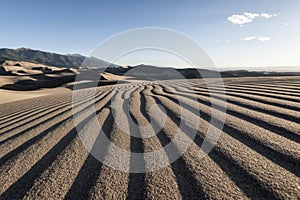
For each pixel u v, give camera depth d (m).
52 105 7.08
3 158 2.89
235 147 2.68
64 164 2.59
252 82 8.87
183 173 2.25
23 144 3.35
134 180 2.20
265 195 1.77
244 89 6.80
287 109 3.90
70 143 3.24
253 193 1.81
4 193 2.09
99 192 2.01
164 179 2.17
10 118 5.76
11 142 3.51
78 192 2.03
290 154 2.32
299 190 1.77
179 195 1.89
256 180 1.96
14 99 15.74
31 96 18.41
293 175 1.98
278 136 2.82
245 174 2.08
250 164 2.23
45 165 2.59
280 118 3.47
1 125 4.98
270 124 3.26
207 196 1.83
